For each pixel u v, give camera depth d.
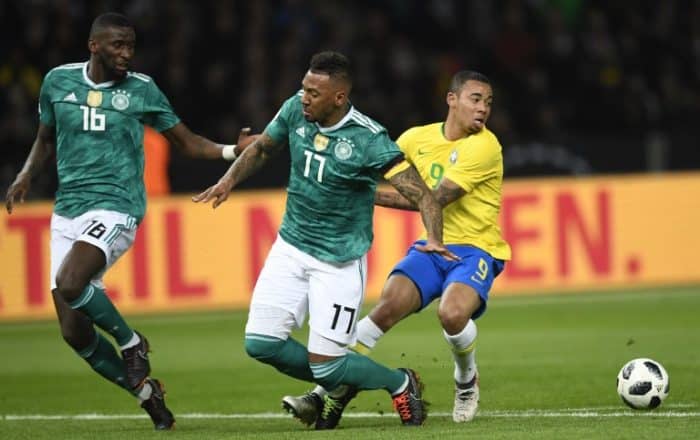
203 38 64.56
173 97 62.25
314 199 23.52
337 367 23.83
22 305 50.31
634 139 58.97
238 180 24.45
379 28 68.00
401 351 39.53
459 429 23.69
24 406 31.05
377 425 25.34
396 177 23.08
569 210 54.25
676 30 74.31
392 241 52.12
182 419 28.03
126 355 25.03
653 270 55.22
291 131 23.73
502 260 26.23
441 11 72.56
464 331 24.78
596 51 71.19
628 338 41.03
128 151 25.14
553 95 70.56
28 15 62.50
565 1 77.69
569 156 58.94
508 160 58.88
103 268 24.66
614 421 24.48
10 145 57.59
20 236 50.31
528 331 43.50
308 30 67.12
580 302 51.34
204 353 40.53
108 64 24.81
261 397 31.58
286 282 23.91
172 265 51.53
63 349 42.69
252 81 63.62
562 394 29.98
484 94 26.02
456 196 25.50
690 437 21.62
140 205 25.38
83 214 24.86
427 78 68.00
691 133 65.94
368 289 52.00
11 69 61.00
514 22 70.44
